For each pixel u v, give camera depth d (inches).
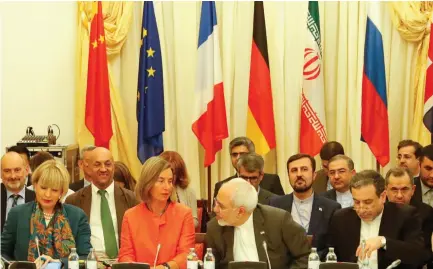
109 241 268.8
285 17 398.3
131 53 397.7
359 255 232.2
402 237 244.2
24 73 395.2
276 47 398.3
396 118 397.7
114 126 391.2
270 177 338.3
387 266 237.0
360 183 238.5
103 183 271.9
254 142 378.6
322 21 399.2
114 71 394.3
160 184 234.4
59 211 245.0
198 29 397.1
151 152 383.6
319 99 378.6
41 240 241.0
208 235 237.1
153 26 380.2
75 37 395.9
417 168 324.8
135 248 236.2
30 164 333.7
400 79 396.5
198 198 396.5
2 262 233.8
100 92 369.1
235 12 398.0
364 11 394.0
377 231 245.8
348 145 398.3
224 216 230.1
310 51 377.4
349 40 394.9
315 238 279.4
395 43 395.2
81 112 386.9
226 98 396.5
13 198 291.6
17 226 243.6
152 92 378.3
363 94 373.7
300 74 399.2
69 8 395.5
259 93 377.7
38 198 243.3
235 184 230.4
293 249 234.5
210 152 375.9
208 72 377.1
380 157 373.1
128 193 277.0
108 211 272.2
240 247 233.3
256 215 236.4
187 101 398.3
